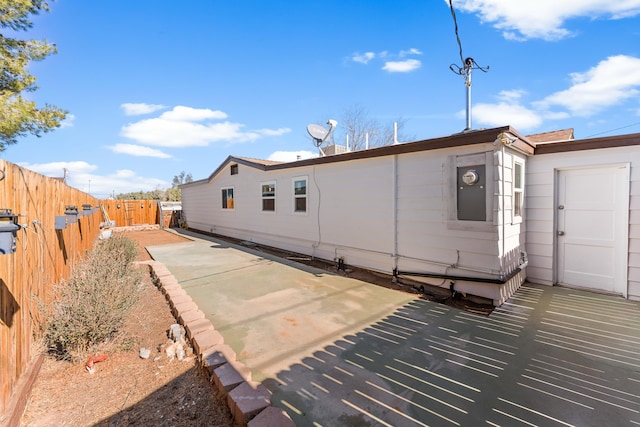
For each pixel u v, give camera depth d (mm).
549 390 2408
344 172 6824
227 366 2566
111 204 17062
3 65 6293
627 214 4477
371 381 2529
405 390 2410
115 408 2227
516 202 4949
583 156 4793
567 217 5059
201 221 15359
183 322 3529
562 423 2049
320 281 5641
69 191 4738
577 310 4086
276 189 9266
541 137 7074
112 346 2977
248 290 5070
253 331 3484
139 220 18047
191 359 2896
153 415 2158
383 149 5703
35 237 2807
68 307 2914
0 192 2072
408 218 5469
